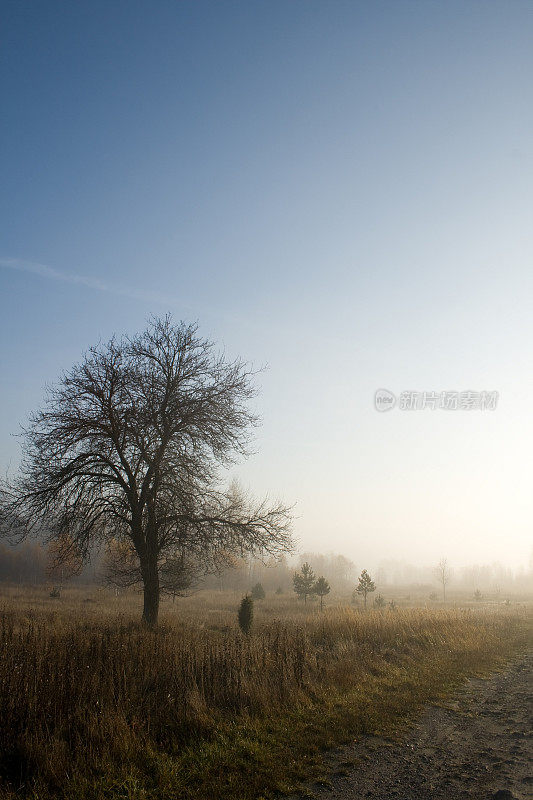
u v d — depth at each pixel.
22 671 7.43
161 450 18.28
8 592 37.19
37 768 5.69
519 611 32.91
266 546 19.03
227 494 19.50
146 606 17.84
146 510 18.31
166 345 19.62
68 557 19.41
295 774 5.99
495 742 7.29
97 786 5.48
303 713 8.08
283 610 31.39
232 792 5.46
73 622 15.77
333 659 11.76
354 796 5.47
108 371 18.30
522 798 5.29
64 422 17.78
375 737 7.39
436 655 13.67
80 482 17.89
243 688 8.48
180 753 6.50
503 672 12.49
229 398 19.58
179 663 9.13
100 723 6.70
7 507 17.67
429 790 5.61
